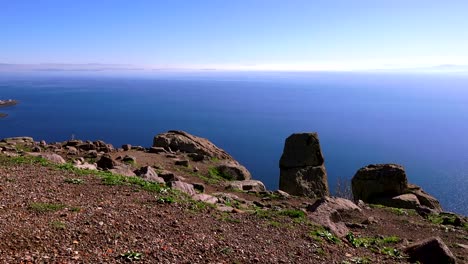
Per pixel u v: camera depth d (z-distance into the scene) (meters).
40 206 13.63
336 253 13.81
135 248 11.18
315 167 37.12
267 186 91.00
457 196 93.94
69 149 34.31
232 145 151.00
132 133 169.62
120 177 20.28
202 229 13.80
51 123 190.50
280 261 12.12
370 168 33.28
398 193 31.47
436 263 14.27
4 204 13.62
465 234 19.94
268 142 158.75
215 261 11.24
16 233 10.99
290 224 16.36
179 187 20.75
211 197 20.22
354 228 19.23
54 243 10.73
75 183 17.83
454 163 132.62
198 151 41.25
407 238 18.33
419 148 161.00
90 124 192.75
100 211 13.91
